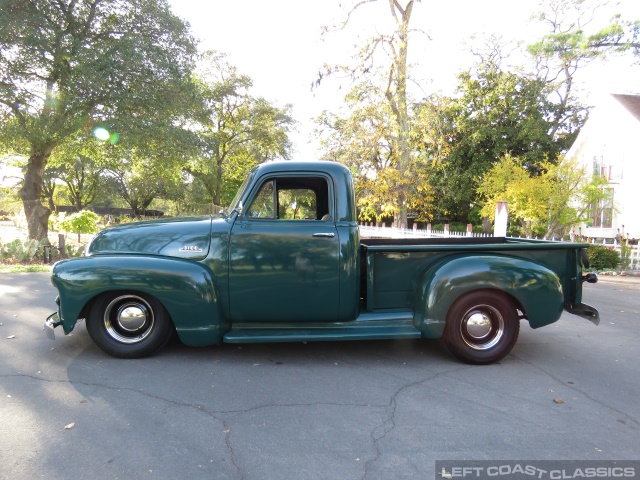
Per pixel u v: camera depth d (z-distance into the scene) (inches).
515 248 180.4
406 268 180.4
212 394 139.7
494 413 131.3
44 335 197.0
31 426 116.4
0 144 689.0
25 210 704.4
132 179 1672.0
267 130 1459.2
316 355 180.2
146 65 654.5
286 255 168.4
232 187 1657.2
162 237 170.6
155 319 167.8
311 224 170.9
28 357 168.9
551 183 537.0
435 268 171.9
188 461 102.6
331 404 134.9
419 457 106.7
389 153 702.5
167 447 108.2
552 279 171.8
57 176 1652.3
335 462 103.8
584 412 133.3
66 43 628.1
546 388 151.6
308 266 169.0
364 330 172.7
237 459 104.0
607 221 842.2
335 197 172.6
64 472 96.7
